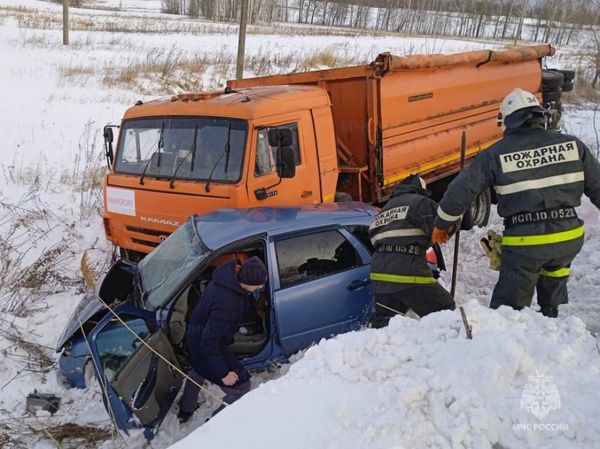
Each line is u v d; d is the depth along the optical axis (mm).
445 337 3193
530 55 9984
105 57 21734
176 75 19578
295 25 53875
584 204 7625
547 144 3945
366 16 61938
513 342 2914
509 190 3965
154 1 79688
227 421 2969
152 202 5980
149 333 4055
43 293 6484
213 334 3836
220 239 4520
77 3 55281
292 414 2879
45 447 3992
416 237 4410
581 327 3256
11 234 7719
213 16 52156
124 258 6570
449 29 62375
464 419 2539
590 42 21844
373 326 4648
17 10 40094
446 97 8008
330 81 7082
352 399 2875
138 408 3762
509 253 4043
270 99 5867
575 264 6258
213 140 5703
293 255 4641
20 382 4785
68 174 10406
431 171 8109
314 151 6301
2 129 12562
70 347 4492
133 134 6258
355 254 4871
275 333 4473
